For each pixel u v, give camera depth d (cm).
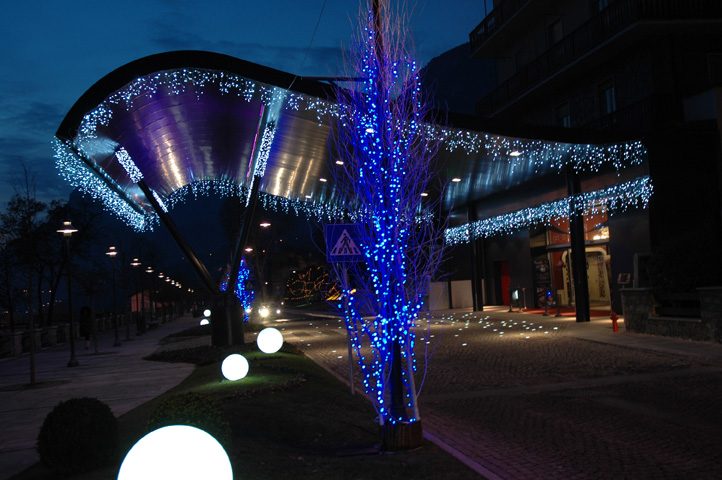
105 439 680
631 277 2436
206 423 657
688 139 2236
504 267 3969
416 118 1092
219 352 2073
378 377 816
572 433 827
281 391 1162
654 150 2216
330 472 657
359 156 939
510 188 3266
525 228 3522
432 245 1216
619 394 1087
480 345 1973
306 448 798
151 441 432
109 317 6003
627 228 2488
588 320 2552
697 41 2461
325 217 3728
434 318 3334
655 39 2480
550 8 3372
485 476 633
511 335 2236
